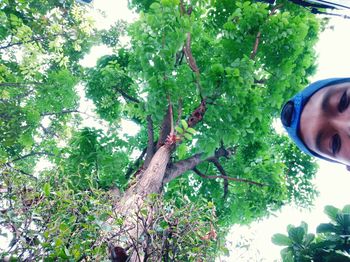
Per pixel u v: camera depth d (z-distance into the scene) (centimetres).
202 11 942
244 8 866
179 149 828
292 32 905
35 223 313
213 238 367
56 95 1171
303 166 1180
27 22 1008
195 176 1150
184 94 813
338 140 219
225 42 952
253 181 983
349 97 212
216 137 845
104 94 1059
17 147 1238
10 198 315
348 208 469
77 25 1075
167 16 767
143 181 636
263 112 1013
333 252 410
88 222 325
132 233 370
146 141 1230
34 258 267
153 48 764
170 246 323
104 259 295
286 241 481
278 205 1077
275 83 973
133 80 1021
